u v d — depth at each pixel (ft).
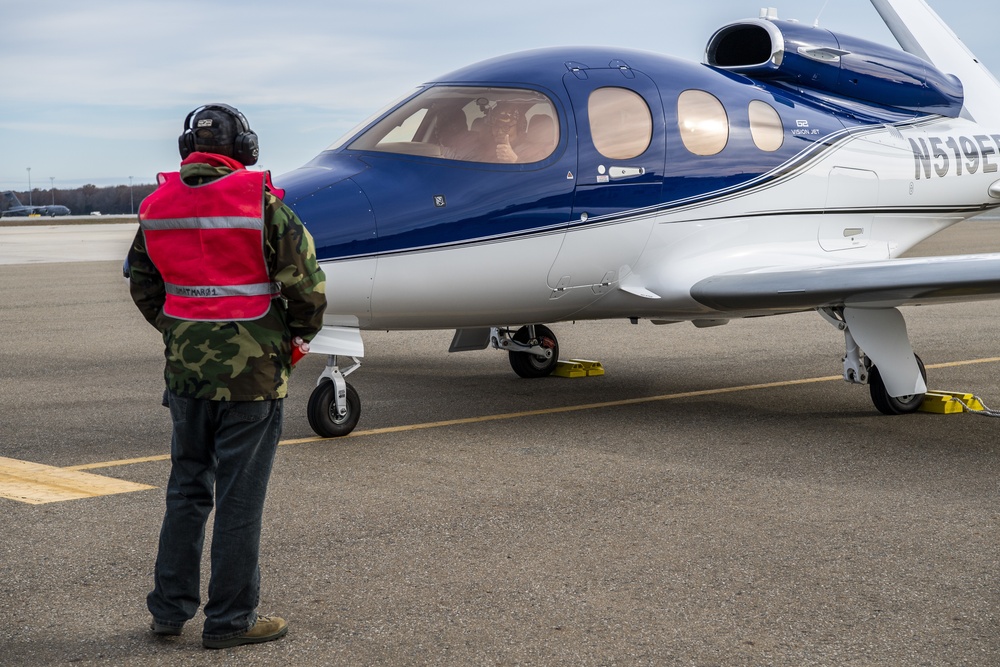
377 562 14.11
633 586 13.17
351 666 10.91
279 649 11.34
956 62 32.71
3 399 26.68
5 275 72.69
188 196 10.93
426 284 21.45
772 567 13.87
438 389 28.35
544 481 18.35
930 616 12.17
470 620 12.10
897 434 22.36
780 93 27.50
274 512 16.47
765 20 28.32
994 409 25.12
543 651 11.23
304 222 20.26
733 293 23.57
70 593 12.98
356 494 17.52
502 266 22.24
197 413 11.16
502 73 23.35
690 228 24.73
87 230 187.32
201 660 11.07
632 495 17.44
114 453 20.74
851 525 15.75
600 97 23.68
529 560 14.17
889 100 29.84
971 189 30.60
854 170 27.58
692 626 11.89
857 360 24.40
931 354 34.42
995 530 15.51
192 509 11.42
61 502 17.11
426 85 23.81
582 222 23.06
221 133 11.19
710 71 26.35
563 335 40.34
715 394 27.37
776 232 26.37
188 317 11.06
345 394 22.00
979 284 20.83
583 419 24.04
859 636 11.59
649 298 24.66
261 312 11.07
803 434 22.35
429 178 21.74
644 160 23.93
